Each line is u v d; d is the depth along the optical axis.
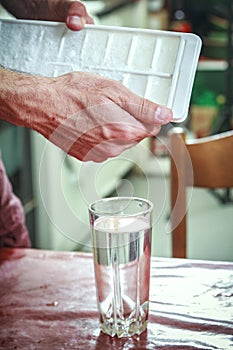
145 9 3.28
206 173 1.36
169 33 0.98
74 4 1.16
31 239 2.20
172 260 1.12
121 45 1.01
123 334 0.93
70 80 1.01
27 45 1.06
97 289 0.94
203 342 0.91
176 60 0.98
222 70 3.22
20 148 2.08
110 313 0.93
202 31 3.31
